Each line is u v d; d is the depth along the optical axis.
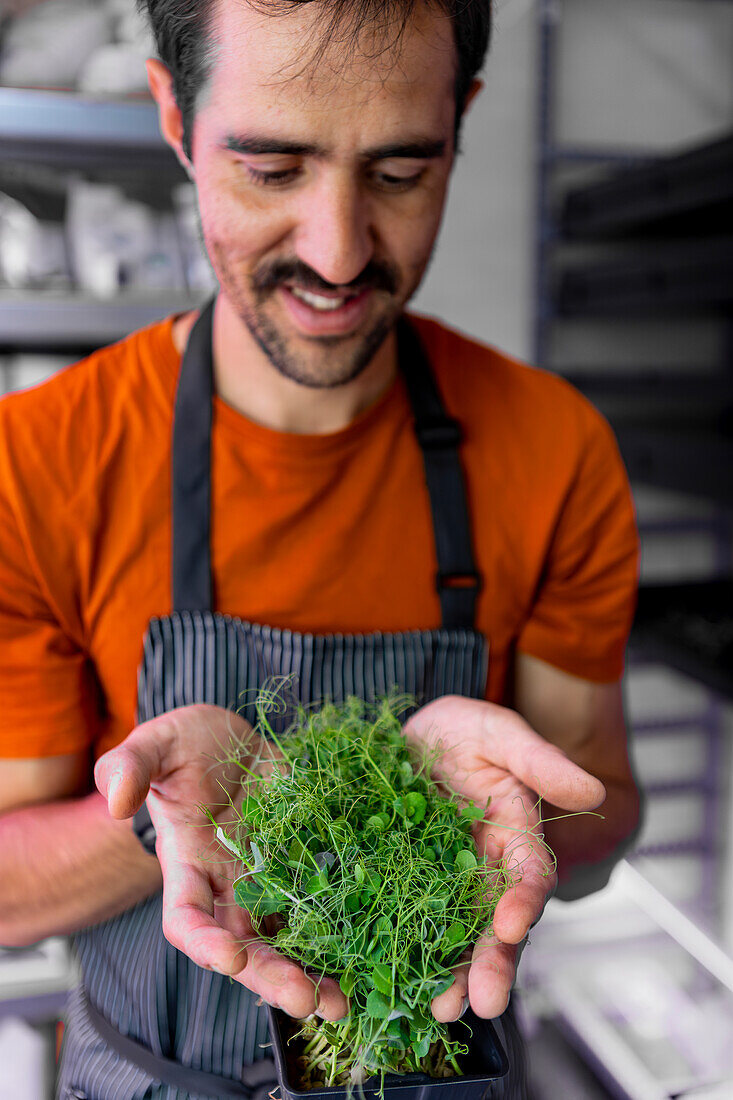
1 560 0.74
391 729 0.68
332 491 0.79
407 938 0.50
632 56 2.08
